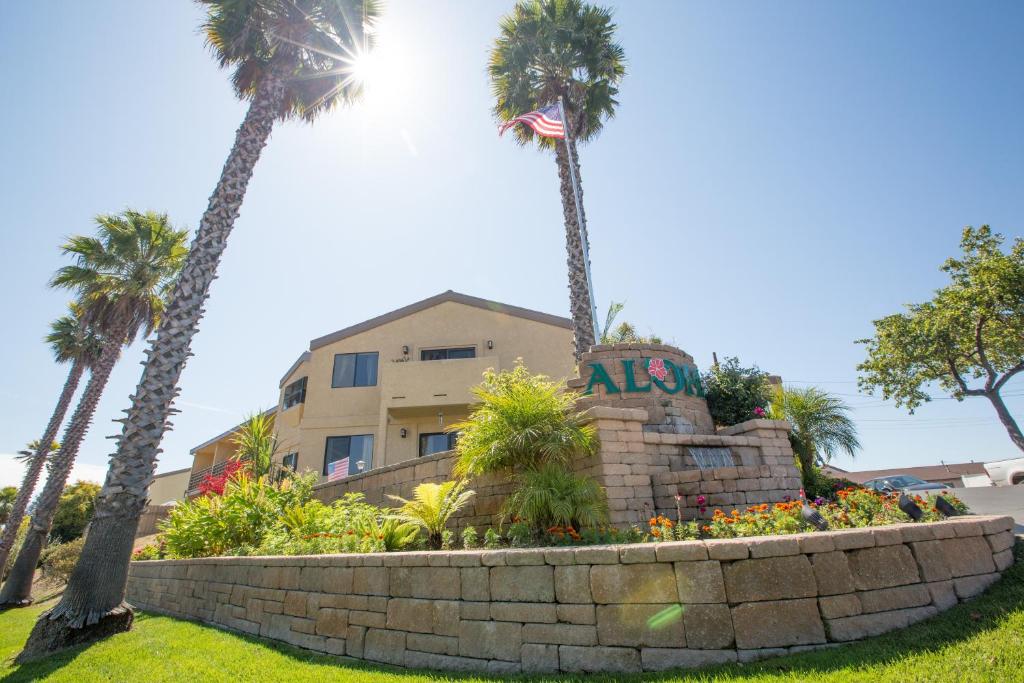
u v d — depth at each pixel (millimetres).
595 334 13398
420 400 17094
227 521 10133
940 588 3904
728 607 3730
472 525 8641
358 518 8797
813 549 3822
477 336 19422
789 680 3188
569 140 15773
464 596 4719
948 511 5492
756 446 9086
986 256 18719
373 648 5172
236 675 4949
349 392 18984
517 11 16547
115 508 7766
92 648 6711
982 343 19375
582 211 14961
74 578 7445
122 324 18312
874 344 22359
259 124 10383
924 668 3088
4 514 34125
